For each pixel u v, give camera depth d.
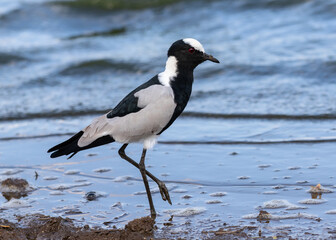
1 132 13.82
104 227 8.45
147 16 24.81
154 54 19.47
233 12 23.11
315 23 20.61
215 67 17.50
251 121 13.75
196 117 14.29
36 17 25.31
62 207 9.29
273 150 11.73
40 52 20.83
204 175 10.55
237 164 11.02
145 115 8.96
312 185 9.79
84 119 14.62
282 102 14.73
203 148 12.09
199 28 22.22
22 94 16.73
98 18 25.39
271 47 18.81
